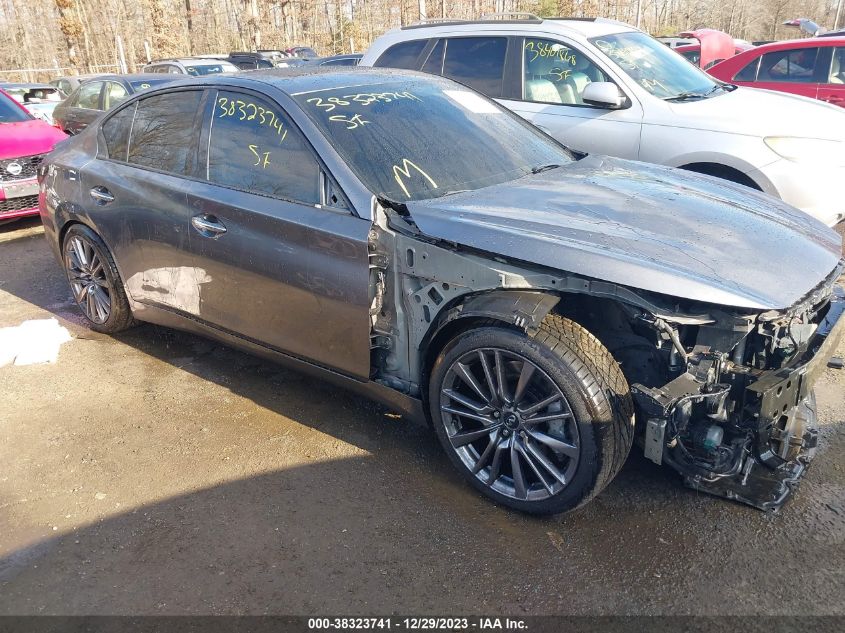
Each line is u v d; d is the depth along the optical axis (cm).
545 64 602
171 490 305
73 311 521
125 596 247
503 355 271
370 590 247
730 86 622
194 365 426
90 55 4441
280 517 286
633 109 556
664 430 246
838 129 517
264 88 351
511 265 267
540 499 274
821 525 270
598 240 262
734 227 284
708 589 242
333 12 4088
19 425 362
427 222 282
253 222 332
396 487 304
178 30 4162
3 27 5125
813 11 4016
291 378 406
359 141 326
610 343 287
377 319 306
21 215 725
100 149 439
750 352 274
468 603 240
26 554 269
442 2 3559
